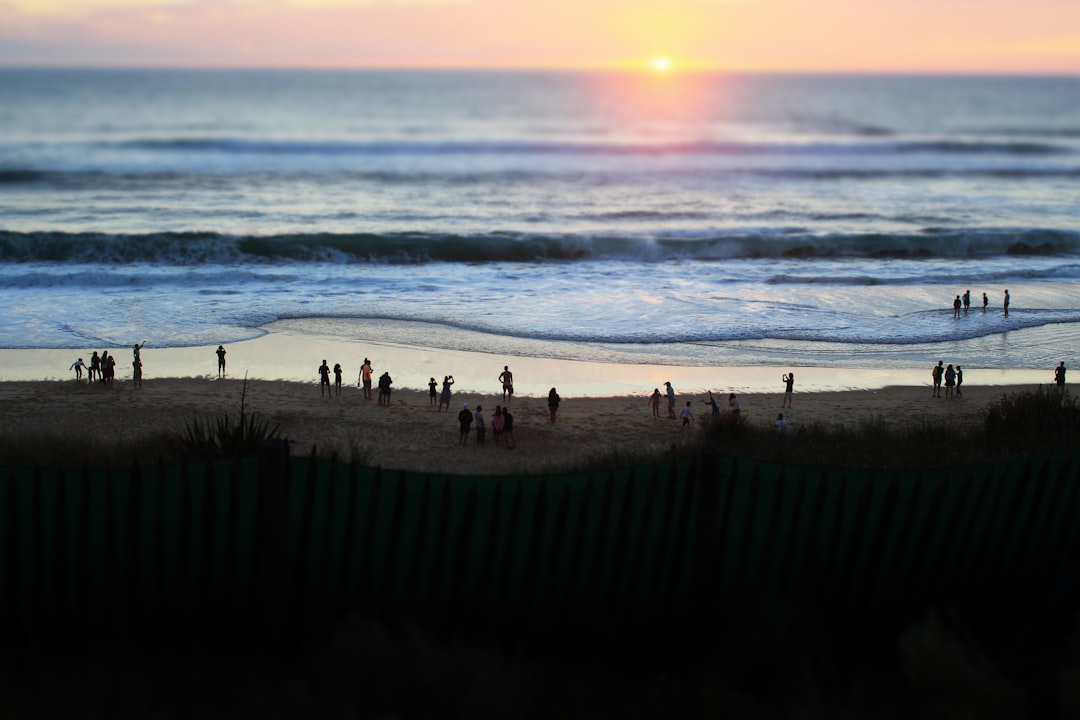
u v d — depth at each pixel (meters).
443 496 9.48
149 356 27.14
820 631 9.34
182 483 9.55
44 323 30.27
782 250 44.41
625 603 9.87
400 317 31.94
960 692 8.10
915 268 41.34
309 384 24.80
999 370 27.03
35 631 9.56
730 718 8.32
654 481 9.73
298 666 9.12
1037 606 10.16
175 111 138.88
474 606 9.73
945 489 9.90
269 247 41.03
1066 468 10.18
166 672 9.06
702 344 29.36
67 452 16.73
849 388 25.08
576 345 29.08
